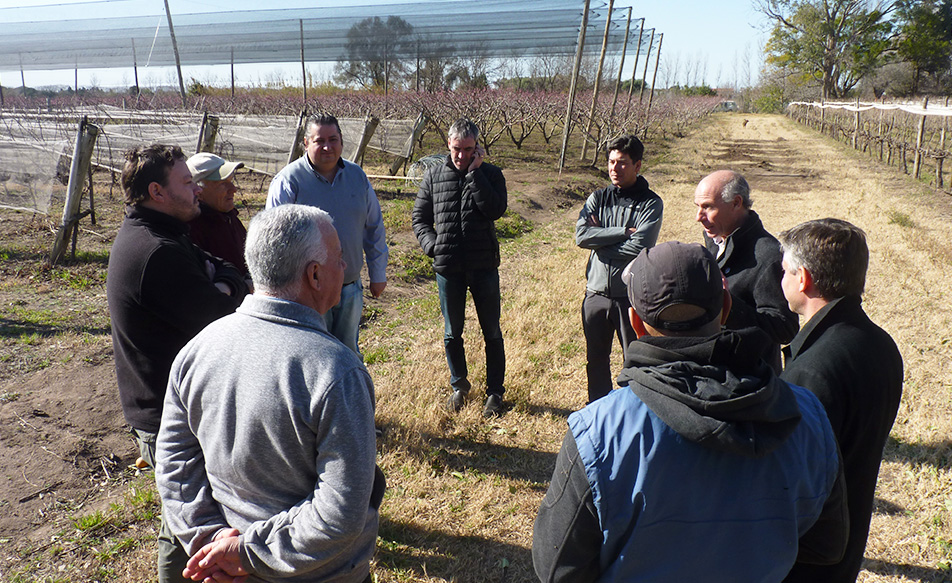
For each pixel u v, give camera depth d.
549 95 25.81
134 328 2.06
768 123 46.47
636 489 1.15
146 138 11.30
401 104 21.98
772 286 2.34
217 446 1.45
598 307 3.47
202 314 2.09
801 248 1.73
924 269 7.57
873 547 2.88
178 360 1.54
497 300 3.95
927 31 50.28
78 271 6.73
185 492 1.53
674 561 1.17
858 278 1.69
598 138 19.41
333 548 1.38
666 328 1.26
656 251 1.31
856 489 1.67
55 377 4.28
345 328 3.56
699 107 43.62
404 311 6.12
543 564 1.26
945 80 52.00
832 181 15.83
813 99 57.53
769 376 1.14
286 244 1.45
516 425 3.99
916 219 10.91
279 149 12.07
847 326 1.69
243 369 1.41
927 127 23.92
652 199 3.37
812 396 1.32
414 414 3.99
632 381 1.22
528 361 4.87
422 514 3.10
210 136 10.78
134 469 3.35
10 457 3.35
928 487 3.29
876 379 1.62
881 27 51.78
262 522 1.43
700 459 1.14
